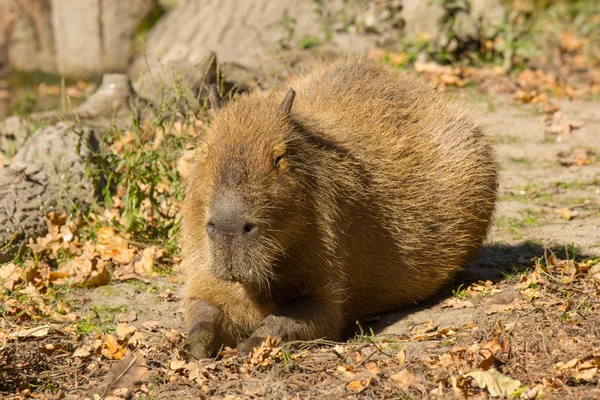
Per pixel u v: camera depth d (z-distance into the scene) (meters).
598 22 30.97
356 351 8.44
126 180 12.55
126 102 15.86
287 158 8.38
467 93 21.00
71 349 9.05
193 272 9.14
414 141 10.56
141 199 12.39
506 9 29.53
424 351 8.45
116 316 10.16
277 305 9.12
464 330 9.02
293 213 8.41
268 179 8.16
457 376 7.54
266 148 8.26
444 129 10.91
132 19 27.34
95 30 27.14
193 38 24.77
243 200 7.96
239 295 9.04
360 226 9.55
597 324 8.62
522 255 11.93
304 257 8.85
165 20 26.94
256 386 7.79
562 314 8.91
